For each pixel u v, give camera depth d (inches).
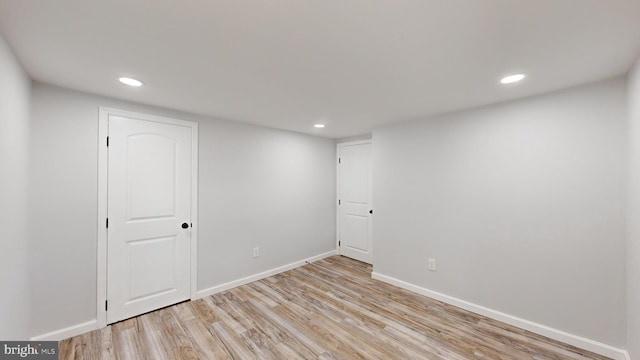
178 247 112.1
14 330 62.9
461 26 50.2
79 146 88.1
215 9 44.8
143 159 102.4
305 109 108.9
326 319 100.6
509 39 55.0
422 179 122.3
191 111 112.2
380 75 73.9
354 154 177.5
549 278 88.1
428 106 103.7
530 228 91.8
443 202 114.8
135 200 100.6
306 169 167.9
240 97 93.1
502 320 97.7
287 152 156.6
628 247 72.9
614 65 67.9
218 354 80.3
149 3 43.0
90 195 90.4
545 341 86.0
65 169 85.5
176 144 111.3
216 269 124.6
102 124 92.5
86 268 89.7
